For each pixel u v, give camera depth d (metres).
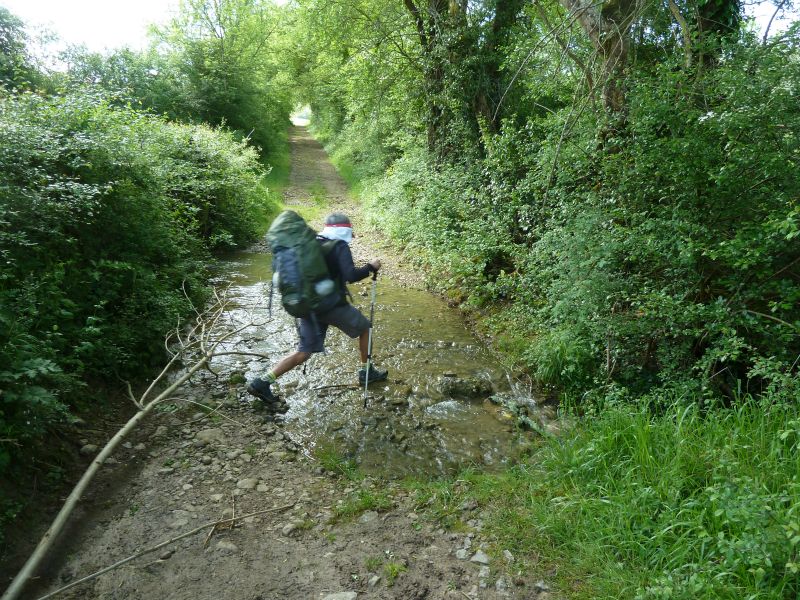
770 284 3.66
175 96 19.91
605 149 5.04
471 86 10.62
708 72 4.22
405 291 8.66
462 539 3.08
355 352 5.98
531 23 10.07
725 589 2.31
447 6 11.44
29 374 3.11
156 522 3.14
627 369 4.76
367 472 3.84
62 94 7.19
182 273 6.99
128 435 4.02
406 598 2.64
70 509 2.99
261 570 2.81
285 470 3.77
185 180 9.52
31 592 2.59
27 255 4.33
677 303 3.94
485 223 8.04
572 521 3.10
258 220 12.79
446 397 5.05
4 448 3.09
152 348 5.13
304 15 14.76
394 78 13.14
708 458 3.14
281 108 33.44
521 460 4.04
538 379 5.34
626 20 5.46
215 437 4.09
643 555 2.74
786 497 2.54
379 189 15.14
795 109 3.63
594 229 4.86
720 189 3.89
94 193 4.84
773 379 3.37
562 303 5.01
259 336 6.28
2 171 4.39
